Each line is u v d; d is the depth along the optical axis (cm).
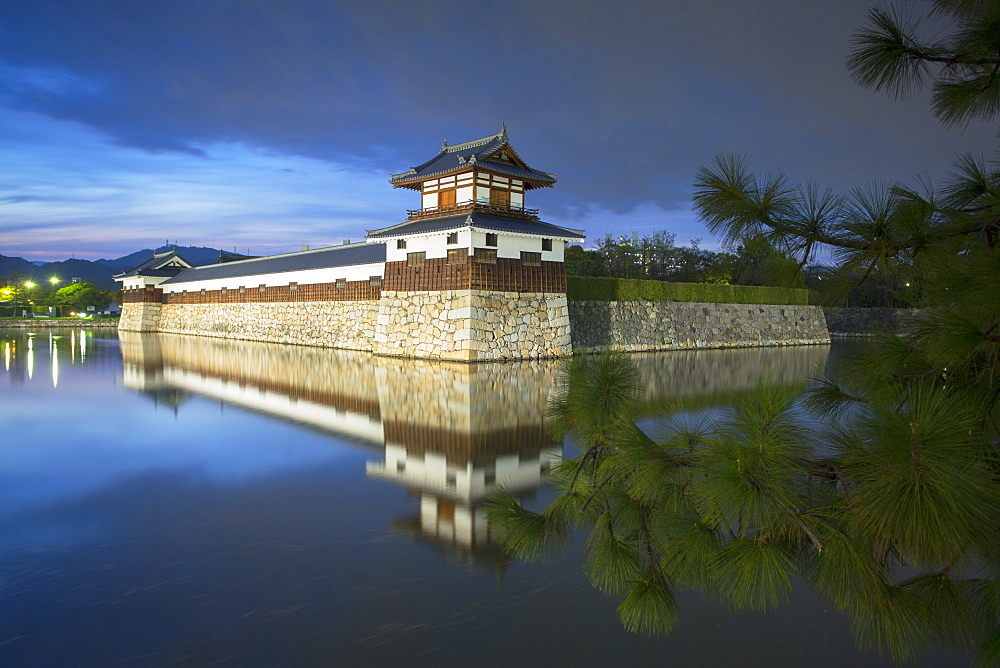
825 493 255
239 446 1101
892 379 282
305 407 1503
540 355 2775
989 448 211
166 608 502
